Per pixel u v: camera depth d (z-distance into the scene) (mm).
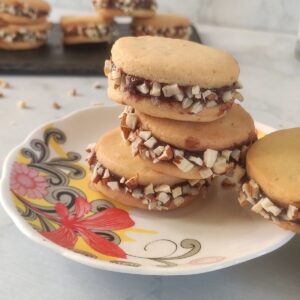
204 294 128
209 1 359
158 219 154
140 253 137
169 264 128
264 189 136
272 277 133
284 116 238
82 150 183
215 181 171
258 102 252
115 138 168
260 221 147
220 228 149
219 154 147
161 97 141
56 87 260
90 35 303
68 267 135
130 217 154
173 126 146
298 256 141
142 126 149
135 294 128
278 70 295
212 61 145
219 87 142
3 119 222
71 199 158
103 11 301
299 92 267
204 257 133
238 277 133
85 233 142
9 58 278
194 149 145
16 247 142
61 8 393
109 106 196
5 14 281
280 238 134
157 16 314
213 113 144
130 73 142
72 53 293
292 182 133
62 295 126
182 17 317
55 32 326
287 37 350
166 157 144
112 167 157
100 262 121
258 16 356
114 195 158
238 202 160
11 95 247
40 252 140
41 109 235
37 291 127
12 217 136
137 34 312
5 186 149
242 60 306
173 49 151
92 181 162
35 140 175
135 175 153
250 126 154
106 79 274
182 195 156
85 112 191
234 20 362
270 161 141
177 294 128
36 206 149
